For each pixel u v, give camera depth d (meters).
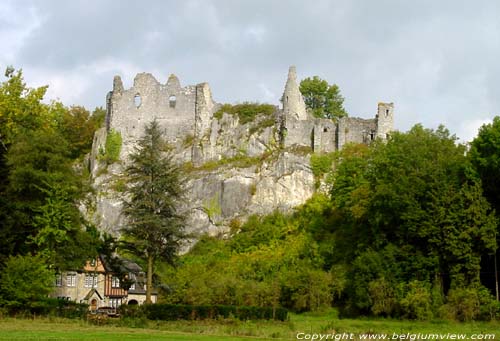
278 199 99.69
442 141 70.88
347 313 63.91
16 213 58.69
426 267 62.47
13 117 66.19
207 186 102.25
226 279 66.62
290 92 109.88
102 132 113.31
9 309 53.81
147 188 62.56
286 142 106.19
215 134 111.38
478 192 62.03
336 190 79.56
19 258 54.81
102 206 101.44
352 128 103.31
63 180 61.62
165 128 113.56
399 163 68.25
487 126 65.44
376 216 66.50
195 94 114.94
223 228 98.94
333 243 75.00
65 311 55.38
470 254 60.75
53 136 63.66
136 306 56.50
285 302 66.94
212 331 46.03
